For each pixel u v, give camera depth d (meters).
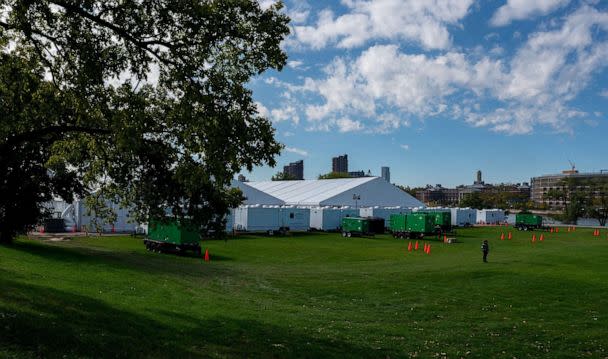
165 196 14.43
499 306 21.27
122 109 11.96
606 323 18.56
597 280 26.73
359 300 22.12
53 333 10.92
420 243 52.88
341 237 58.88
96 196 16.84
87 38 12.10
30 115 12.55
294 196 87.44
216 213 14.85
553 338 16.47
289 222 63.31
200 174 11.91
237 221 59.03
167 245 37.47
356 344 14.55
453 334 16.64
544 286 25.20
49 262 25.19
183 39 12.19
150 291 19.94
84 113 12.48
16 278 18.02
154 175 14.28
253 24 12.42
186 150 12.87
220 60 12.52
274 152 12.62
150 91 13.59
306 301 21.42
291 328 15.56
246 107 12.42
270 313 17.70
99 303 15.33
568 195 127.88
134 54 12.34
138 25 11.88
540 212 177.50
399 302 21.91
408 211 77.06
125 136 11.44
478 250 45.41
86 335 11.27
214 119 11.89
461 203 165.00
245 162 12.38
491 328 17.59
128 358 10.43
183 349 11.78
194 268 29.22
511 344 15.66
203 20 12.01
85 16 11.51
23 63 12.58
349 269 31.27
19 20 11.45
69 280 20.00
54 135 14.59
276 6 12.62
